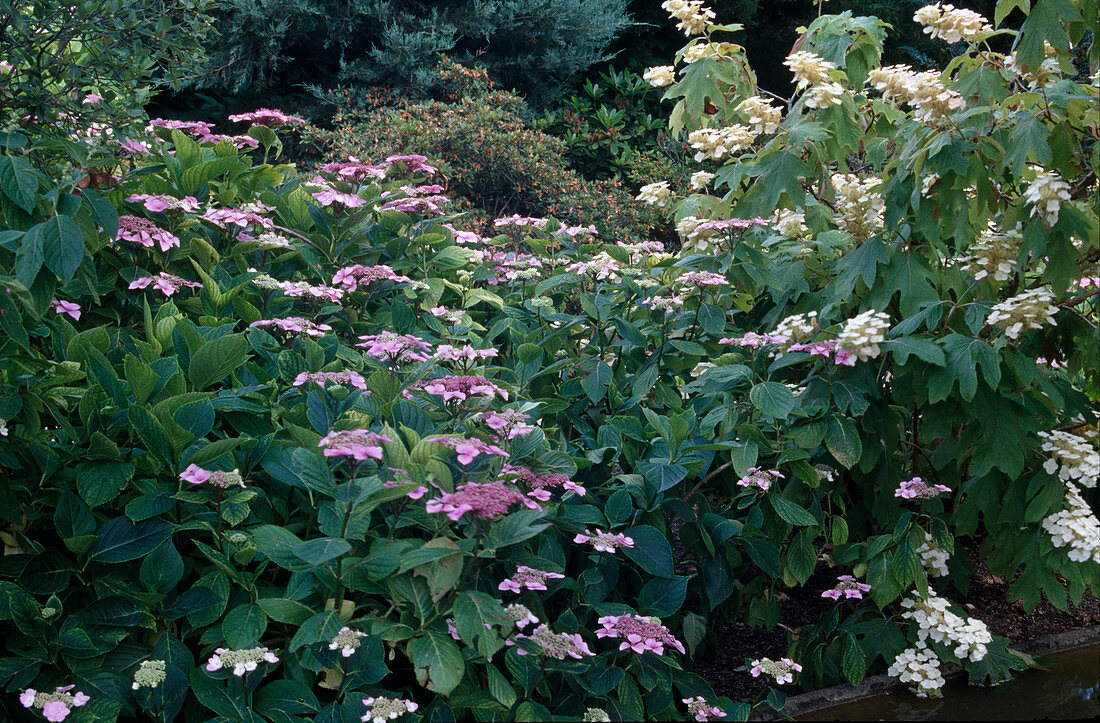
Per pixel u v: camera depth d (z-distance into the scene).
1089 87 2.88
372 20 10.15
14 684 2.09
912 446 3.56
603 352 3.53
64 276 2.28
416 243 4.06
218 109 10.71
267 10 9.55
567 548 2.88
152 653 2.23
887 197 3.12
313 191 4.09
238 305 3.20
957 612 3.21
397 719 2.14
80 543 2.22
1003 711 2.99
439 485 2.27
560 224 4.80
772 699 2.77
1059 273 2.83
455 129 7.91
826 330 3.00
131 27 3.11
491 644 2.05
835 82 3.45
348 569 2.21
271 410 2.73
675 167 9.78
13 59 3.01
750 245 3.49
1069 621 3.65
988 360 2.75
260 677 2.21
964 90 3.02
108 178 3.53
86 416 2.41
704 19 3.86
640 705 2.50
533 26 10.87
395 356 2.82
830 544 3.54
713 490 3.47
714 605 2.91
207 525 2.32
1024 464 3.10
